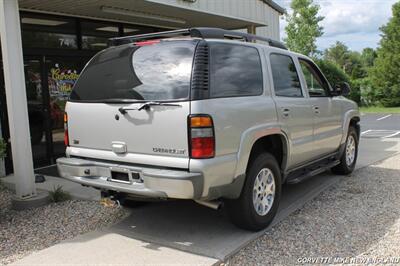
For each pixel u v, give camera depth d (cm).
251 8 1138
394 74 2633
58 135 853
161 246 414
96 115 433
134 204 527
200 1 903
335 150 639
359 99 2777
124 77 424
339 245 412
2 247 434
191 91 377
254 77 457
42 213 532
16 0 545
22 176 556
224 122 391
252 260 385
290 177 532
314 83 598
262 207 452
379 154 882
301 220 480
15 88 547
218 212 509
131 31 1023
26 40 788
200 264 371
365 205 530
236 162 402
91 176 438
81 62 895
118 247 415
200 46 397
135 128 402
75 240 438
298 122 514
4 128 719
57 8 796
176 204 543
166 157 385
